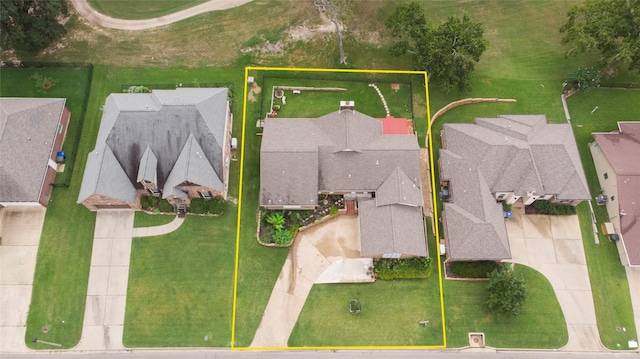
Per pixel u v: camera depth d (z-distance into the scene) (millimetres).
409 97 55625
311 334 45219
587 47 51969
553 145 49562
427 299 46688
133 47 56500
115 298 45719
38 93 53656
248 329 45219
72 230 47906
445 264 47875
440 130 54656
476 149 49625
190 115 45844
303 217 49062
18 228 47750
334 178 47812
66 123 52531
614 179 49500
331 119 49844
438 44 51094
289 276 47188
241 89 55156
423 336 45406
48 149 48500
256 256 47844
